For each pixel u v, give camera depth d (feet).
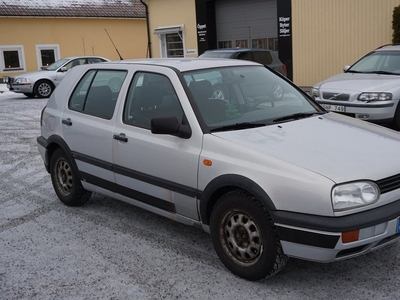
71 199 18.56
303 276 12.63
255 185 11.60
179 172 13.53
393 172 11.54
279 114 14.79
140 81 15.52
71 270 13.57
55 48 90.84
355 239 10.79
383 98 27.45
